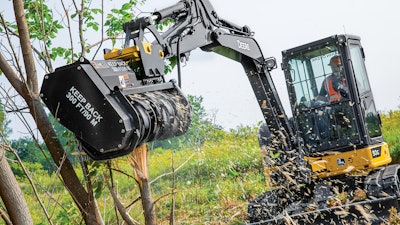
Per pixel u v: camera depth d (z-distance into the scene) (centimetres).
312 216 809
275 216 881
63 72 426
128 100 432
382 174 875
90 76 421
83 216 481
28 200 1120
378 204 791
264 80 898
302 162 896
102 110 417
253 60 877
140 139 433
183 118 488
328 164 895
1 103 444
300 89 902
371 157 883
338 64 880
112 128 415
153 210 479
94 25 673
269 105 893
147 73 489
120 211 475
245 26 862
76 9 549
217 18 736
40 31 637
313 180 909
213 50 810
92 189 476
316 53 892
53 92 429
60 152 469
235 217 925
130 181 913
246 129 1050
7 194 425
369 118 918
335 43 876
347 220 800
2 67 469
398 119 1756
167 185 1260
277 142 868
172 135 478
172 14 628
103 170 474
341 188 906
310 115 900
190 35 659
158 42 523
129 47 486
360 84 909
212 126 726
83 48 552
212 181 1134
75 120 425
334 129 890
